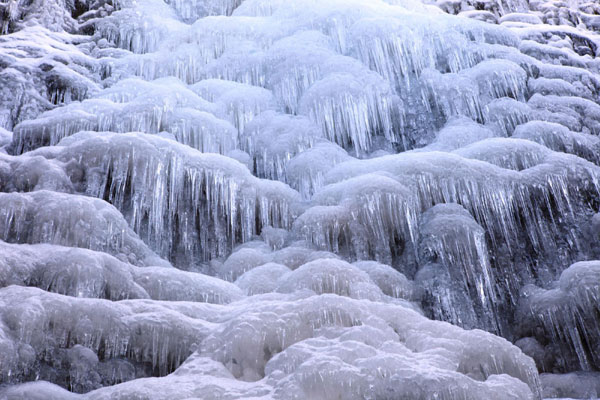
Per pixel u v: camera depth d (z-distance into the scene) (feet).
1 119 27.71
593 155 28.30
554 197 23.98
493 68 30.30
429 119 29.58
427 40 31.86
